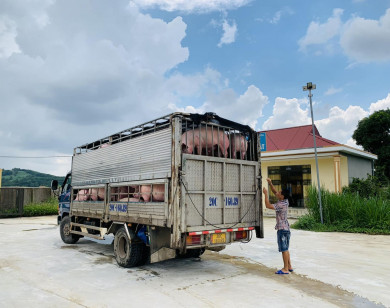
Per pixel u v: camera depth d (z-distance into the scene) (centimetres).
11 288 502
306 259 710
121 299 450
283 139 2064
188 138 577
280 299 451
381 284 525
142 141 632
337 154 1587
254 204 658
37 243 948
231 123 636
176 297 458
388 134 2772
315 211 1282
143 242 636
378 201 1182
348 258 720
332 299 452
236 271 609
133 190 651
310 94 1317
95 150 822
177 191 527
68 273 595
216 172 596
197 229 548
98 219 813
